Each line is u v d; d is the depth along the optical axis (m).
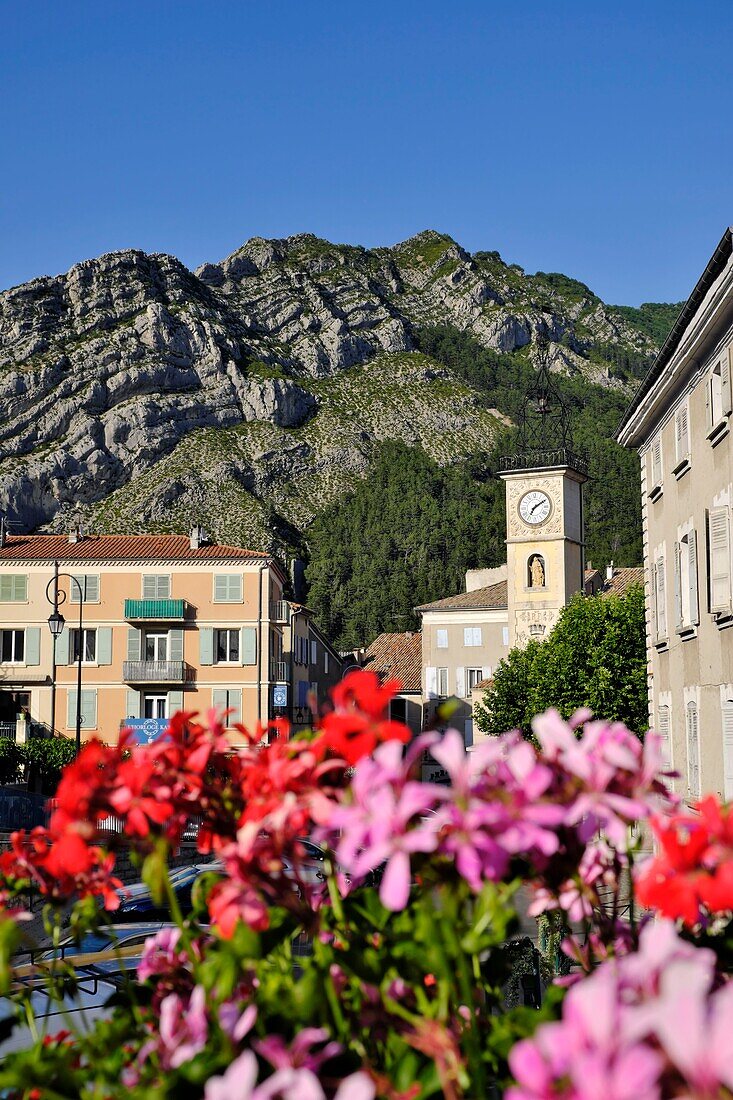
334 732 2.34
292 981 2.40
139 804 2.51
